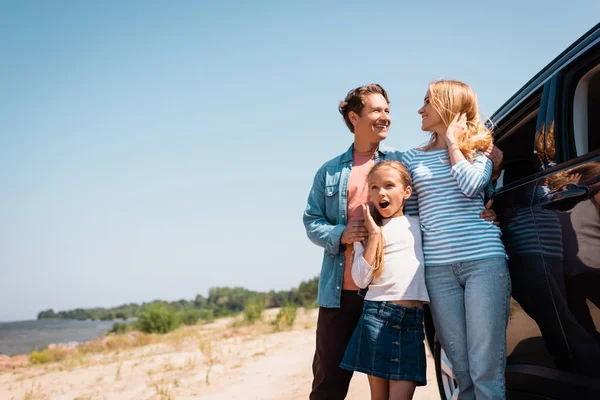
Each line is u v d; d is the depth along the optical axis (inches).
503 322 103.3
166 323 883.4
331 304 125.4
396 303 109.0
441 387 151.6
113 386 276.8
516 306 107.3
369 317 110.3
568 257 88.0
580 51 99.5
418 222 114.0
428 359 260.4
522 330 106.2
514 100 121.8
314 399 129.4
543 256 95.2
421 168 116.5
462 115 114.2
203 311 1617.9
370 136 129.1
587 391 88.4
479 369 101.9
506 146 129.4
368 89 130.5
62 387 292.7
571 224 87.5
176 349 474.6
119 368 333.4
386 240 112.0
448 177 112.2
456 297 107.5
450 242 107.3
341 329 127.2
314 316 809.5
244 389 232.1
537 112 114.0
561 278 90.1
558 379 96.9
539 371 102.8
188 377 276.7
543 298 96.3
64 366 447.2
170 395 232.5
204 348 412.5
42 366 491.5
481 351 102.0
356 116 129.6
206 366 312.8
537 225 97.7
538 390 104.9
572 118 98.7
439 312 108.7
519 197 106.7
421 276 109.3
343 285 125.9
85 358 500.7
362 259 111.2
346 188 130.0
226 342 479.8
